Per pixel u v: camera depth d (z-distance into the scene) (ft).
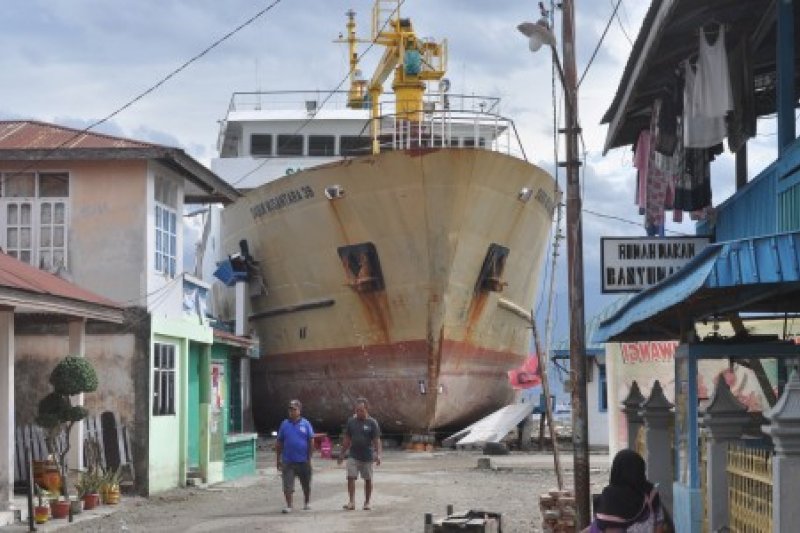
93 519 51.90
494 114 102.06
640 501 21.58
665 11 32.07
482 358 105.81
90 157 62.64
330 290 102.63
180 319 69.10
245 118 116.57
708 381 63.77
